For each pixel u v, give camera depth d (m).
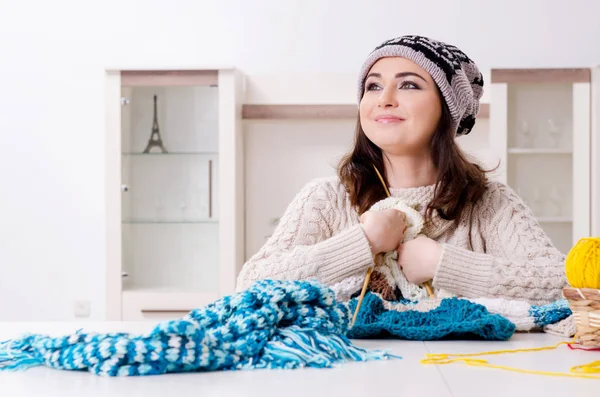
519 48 3.82
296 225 1.54
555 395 0.73
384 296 1.38
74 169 3.97
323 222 1.55
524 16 3.82
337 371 0.84
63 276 3.98
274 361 0.86
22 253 3.98
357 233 1.37
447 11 3.84
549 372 0.84
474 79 1.66
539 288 1.37
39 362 0.86
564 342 1.05
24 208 3.98
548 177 3.59
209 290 3.59
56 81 3.96
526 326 1.20
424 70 1.50
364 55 3.87
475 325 1.07
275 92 3.75
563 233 3.59
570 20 3.81
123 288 3.62
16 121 3.98
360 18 3.87
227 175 3.55
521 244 1.51
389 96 1.49
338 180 1.60
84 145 3.97
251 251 3.75
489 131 3.57
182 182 3.62
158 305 3.56
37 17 3.97
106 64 3.95
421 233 1.47
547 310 1.21
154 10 3.93
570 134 3.56
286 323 0.93
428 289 1.40
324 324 0.93
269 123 3.74
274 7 3.90
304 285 0.94
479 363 0.88
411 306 1.22
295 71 3.89
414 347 1.02
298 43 3.89
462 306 1.15
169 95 3.59
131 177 3.63
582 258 1.02
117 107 3.57
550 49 3.82
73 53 3.96
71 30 3.96
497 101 3.53
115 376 0.81
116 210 3.58
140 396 0.72
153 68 3.54
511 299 1.36
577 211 3.55
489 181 1.62
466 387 0.76
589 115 3.50
